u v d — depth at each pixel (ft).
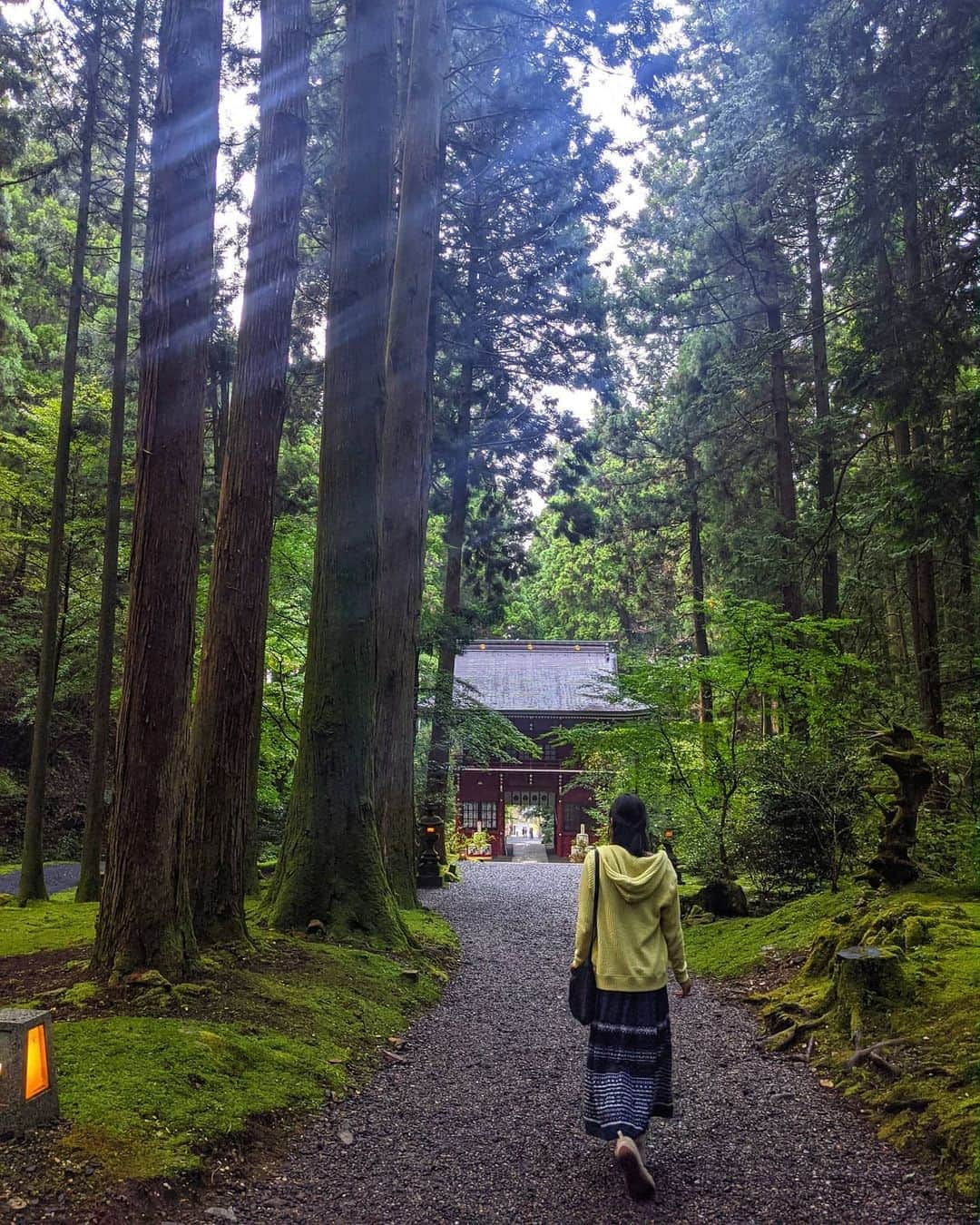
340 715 26.53
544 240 58.44
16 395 68.49
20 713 66.90
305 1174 11.66
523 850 99.25
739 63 47.62
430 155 37.29
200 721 22.00
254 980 18.61
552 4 44.57
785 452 59.41
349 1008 18.83
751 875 35.04
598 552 116.78
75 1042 13.71
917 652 47.88
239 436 23.24
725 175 48.47
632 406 87.66
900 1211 10.60
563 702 95.04
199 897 20.92
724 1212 10.71
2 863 57.72
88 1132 11.02
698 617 80.02
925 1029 15.49
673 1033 19.10
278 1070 14.48
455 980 24.53
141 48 38.24
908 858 27.22
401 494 38.19
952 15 27.81
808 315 59.57
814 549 51.31
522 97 51.03
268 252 23.49
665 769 37.96
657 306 65.67
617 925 12.23
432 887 48.14
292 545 53.01
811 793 31.91
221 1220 10.21
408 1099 14.74
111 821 17.89
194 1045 14.02
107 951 17.40
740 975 23.95
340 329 27.73
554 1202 11.00
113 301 46.93
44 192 39.70
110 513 37.29
